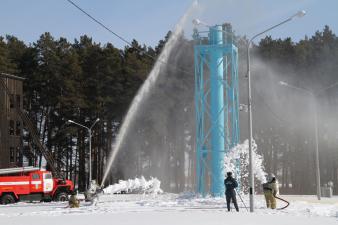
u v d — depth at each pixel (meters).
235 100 36.34
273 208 27.42
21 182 40.62
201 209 27.25
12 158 62.78
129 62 70.12
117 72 70.38
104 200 39.75
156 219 20.36
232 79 36.22
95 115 71.81
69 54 72.50
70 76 71.38
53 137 71.62
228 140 35.56
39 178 41.44
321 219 20.67
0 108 61.16
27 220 20.53
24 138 73.25
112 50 72.44
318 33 74.00
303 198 40.75
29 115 74.75
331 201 35.62
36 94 75.38
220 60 36.03
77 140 72.88
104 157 74.38
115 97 69.62
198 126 36.34
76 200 30.78
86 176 73.44
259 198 36.81
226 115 36.00
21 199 40.56
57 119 72.69
